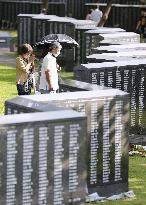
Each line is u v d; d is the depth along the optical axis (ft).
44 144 48.47
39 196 48.62
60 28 133.28
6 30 203.00
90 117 55.31
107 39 106.42
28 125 47.78
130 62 72.59
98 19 175.32
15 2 205.98
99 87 59.72
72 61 123.24
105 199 55.77
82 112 55.06
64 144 49.11
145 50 84.94
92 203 55.01
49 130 48.52
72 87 60.34
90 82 69.77
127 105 56.54
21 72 77.61
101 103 55.62
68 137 49.24
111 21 190.80
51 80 73.72
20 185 47.91
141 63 72.90
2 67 127.85
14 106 52.65
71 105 54.70
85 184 50.11
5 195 47.52
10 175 47.57
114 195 56.44
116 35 107.34
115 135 56.24
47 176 48.78
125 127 56.54
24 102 52.80
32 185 48.32
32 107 51.65
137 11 188.85
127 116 56.59
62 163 49.19
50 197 48.98
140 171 64.49
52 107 51.52
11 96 98.02
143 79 73.31
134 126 73.72
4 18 208.23
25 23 144.15
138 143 73.31
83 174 49.98
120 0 211.41
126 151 56.70
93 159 55.57
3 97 96.94
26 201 48.21
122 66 71.51
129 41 107.55
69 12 206.08
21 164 47.85
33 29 141.79
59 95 55.11
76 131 49.44
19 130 47.57
